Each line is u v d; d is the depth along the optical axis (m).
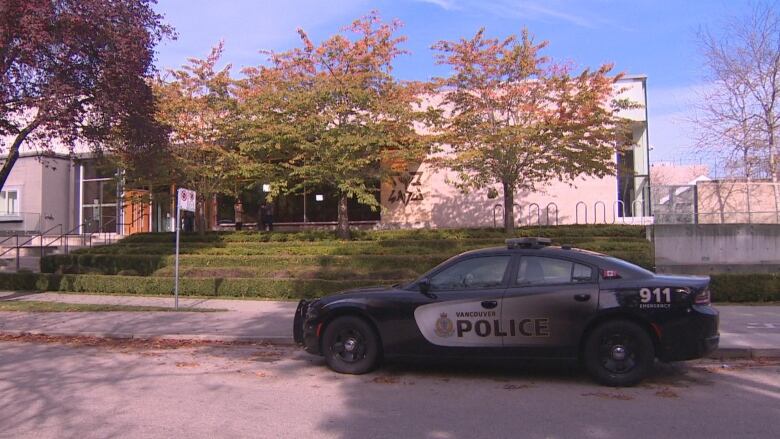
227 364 8.65
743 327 10.39
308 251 19.36
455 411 6.08
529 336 7.08
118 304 14.73
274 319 12.27
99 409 6.18
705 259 16.22
